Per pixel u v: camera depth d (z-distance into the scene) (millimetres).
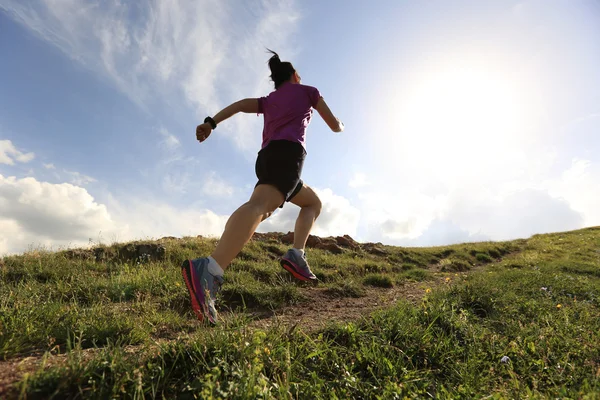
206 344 2182
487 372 2703
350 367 2496
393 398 2174
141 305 4012
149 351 2160
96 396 1606
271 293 5312
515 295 5617
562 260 13602
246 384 1837
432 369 2750
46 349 2268
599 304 5543
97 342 2586
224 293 5203
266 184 2404
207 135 2596
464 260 14070
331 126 2834
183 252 8461
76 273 6199
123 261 7844
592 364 2840
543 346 3182
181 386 1856
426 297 4512
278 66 2895
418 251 14773
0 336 2191
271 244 10383
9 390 1515
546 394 2268
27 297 3777
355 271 9133
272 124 2604
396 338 3008
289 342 2576
